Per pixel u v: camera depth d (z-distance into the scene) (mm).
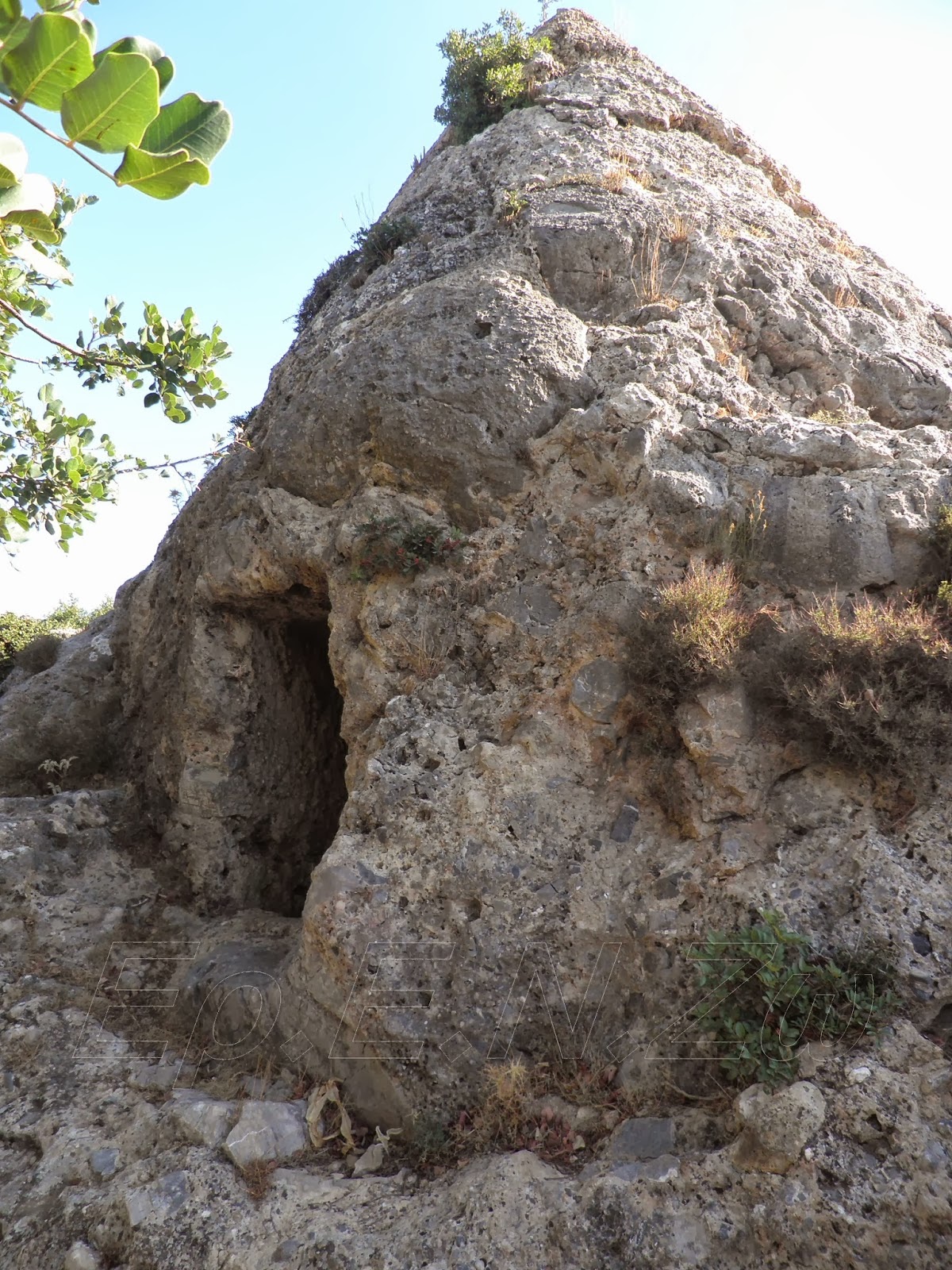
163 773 9156
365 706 6984
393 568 7121
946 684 5074
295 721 9344
